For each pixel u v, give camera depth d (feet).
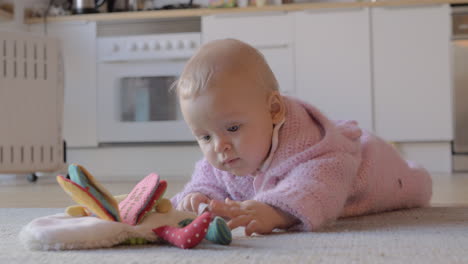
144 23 10.30
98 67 10.31
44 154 8.19
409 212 3.81
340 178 3.04
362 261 1.94
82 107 10.35
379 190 3.67
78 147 10.45
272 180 3.17
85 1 10.50
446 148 9.82
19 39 7.92
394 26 9.78
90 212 2.60
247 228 2.61
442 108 9.74
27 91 8.02
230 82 2.84
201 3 11.42
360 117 9.90
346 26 9.86
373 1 9.75
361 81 9.87
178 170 10.28
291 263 1.91
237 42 3.05
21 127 7.97
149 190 2.45
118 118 10.28
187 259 1.99
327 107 9.95
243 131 2.90
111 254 2.12
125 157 10.39
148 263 1.94
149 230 2.37
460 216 3.47
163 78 10.15
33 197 5.75
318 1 11.21
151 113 10.21
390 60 9.82
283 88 10.02
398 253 2.10
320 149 3.08
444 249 2.19
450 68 9.70
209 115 2.82
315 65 9.94
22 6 10.41
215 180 3.55
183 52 10.06
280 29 9.98
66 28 10.38
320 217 2.81
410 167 4.21
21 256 2.11
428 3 9.64
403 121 9.83
